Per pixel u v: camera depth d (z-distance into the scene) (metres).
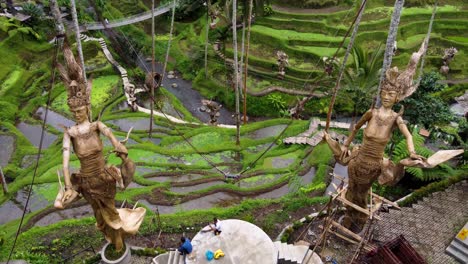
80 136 14.76
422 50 15.74
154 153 30.16
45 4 47.34
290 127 33.69
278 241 19.78
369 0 48.31
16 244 21.17
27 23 44.06
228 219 21.17
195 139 32.84
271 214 22.59
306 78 41.03
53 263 20.08
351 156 16.86
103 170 15.42
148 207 24.55
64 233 21.61
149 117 36.41
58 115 36.84
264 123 34.47
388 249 17.19
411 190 24.30
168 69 44.19
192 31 47.28
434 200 21.88
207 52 44.12
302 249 18.98
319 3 47.69
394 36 22.89
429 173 23.17
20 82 39.31
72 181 15.34
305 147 30.33
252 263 17.73
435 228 20.48
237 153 30.70
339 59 41.94
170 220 22.36
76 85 14.40
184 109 39.09
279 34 45.12
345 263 18.91
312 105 38.50
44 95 38.59
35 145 33.44
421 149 23.61
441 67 41.59
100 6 47.31
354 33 24.91
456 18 46.94
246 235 18.86
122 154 14.87
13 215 24.94
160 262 18.78
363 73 28.56
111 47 44.03
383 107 15.70
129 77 41.28
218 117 39.06
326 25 45.56
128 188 26.16
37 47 42.78
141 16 46.75
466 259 18.97
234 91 40.28
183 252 18.20
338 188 18.80
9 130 33.69
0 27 42.38
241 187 26.34
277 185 26.22
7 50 41.16
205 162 29.58
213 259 17.92
